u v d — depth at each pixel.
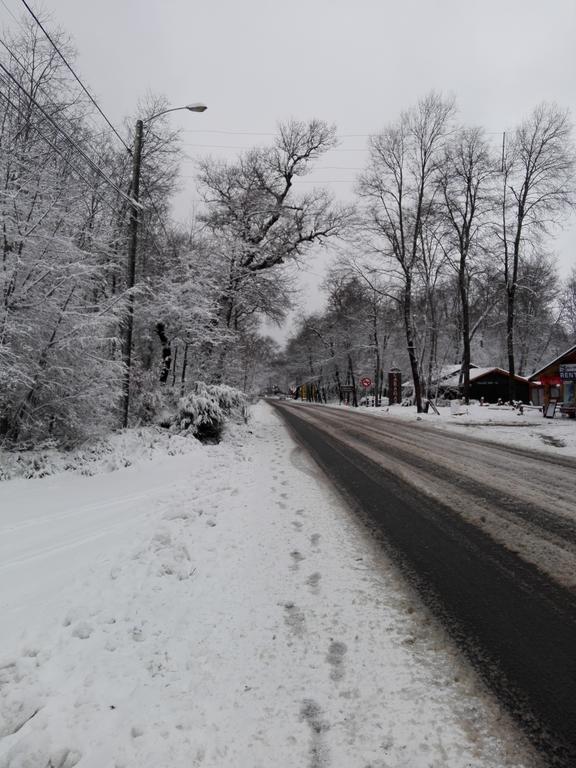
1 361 7.64
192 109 11.59
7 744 2.25
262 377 68.50
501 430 15.27
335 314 48.88
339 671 2.79
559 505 6.24
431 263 30.34
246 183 21.95
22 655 2.94
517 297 36.09
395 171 26.55
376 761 2.14
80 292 9.23
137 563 4.38
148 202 16.66
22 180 8.64
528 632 3.20
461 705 2.48
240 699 2.57
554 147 25.34
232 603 3.65
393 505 6.41
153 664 2.87
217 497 6.93
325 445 12.60
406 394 47.97
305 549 4.79
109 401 9.77
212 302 15.03
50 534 5.15
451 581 4.01
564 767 2.07
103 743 2.25
